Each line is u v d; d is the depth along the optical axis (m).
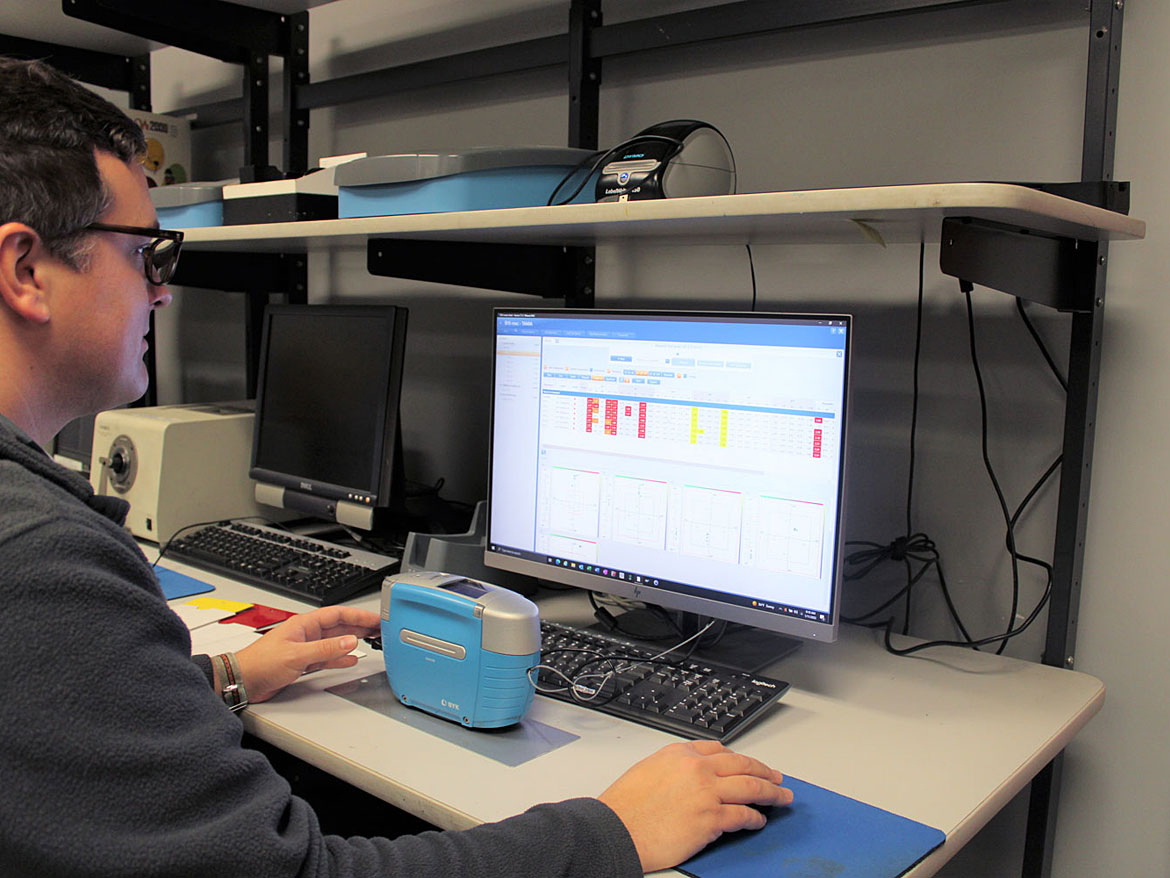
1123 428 1.23
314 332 1.74
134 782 0.64
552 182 1.38
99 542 0.68
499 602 1.00
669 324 1.20
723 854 0.78
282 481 1.76
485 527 1.44
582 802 0.78
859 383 1.45
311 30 2.18
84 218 0.76
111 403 0.85
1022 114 1.27
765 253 1.52
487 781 0.89
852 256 1.44
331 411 1.70
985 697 1.12
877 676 1.18
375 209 1.41
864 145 1.41
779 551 1.12
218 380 2.53
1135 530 1.23
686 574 1.21
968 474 1.36
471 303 1.92
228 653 1.08
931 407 1.39
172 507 1.73
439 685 1.02
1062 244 1.17
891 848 0.78
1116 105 1.18
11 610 0.62
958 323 1.35
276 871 0.66
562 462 1.32
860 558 1.42
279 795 0.71
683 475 1.20
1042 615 1.31
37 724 0.61
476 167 1.29
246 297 2.34
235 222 1.71
